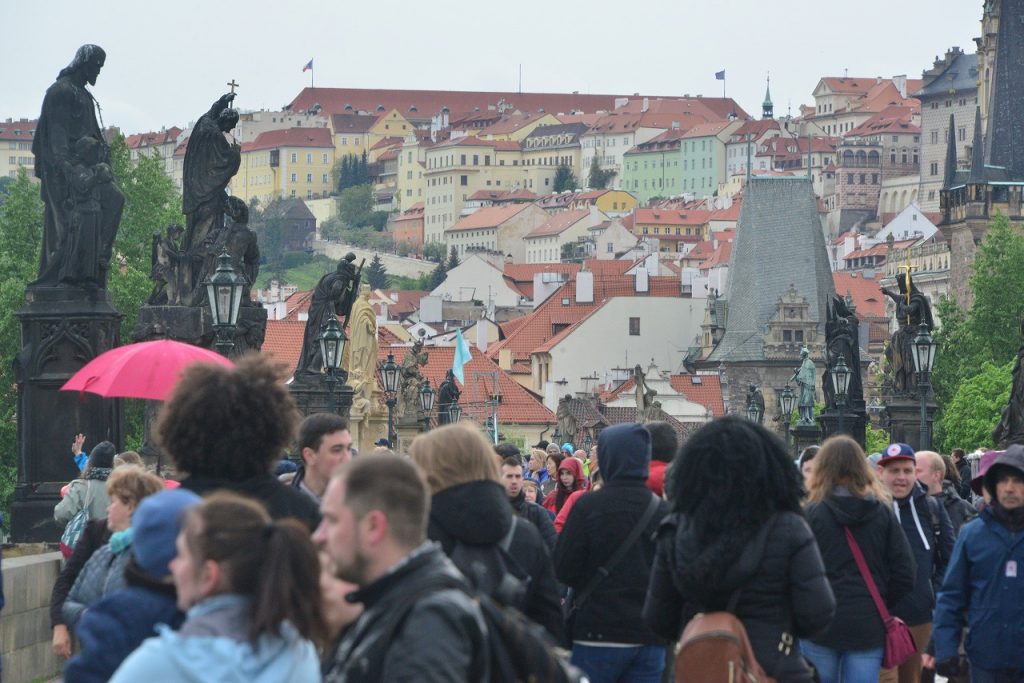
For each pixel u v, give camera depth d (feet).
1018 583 142.10
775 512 114.83
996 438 440.04
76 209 239.50
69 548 174.60
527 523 123.95
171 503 90.63
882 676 156.35
